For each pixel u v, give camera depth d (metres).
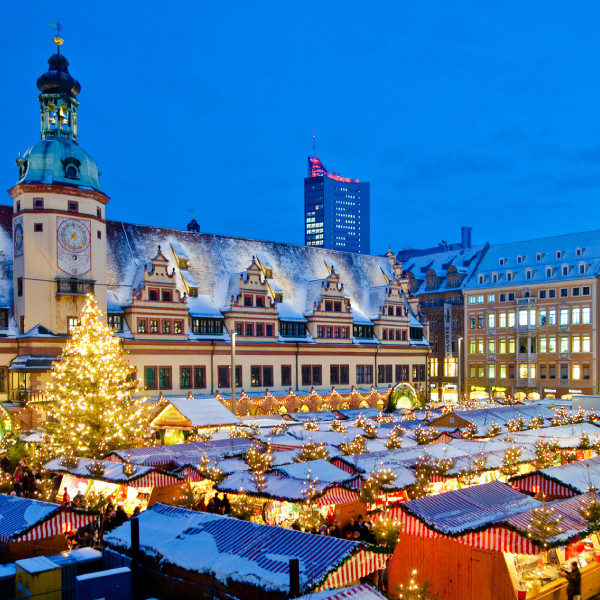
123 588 18.30
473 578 20.77
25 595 18.58
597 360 89.88
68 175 60.62
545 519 19.56
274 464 33.66
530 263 100.81
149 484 30.95
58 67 62.34
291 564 15.63
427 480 29.02
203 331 70.00
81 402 43.41
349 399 79.31
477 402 65.31
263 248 83.56
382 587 21.95
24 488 34.75
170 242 75.25
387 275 96.00
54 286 58.72
